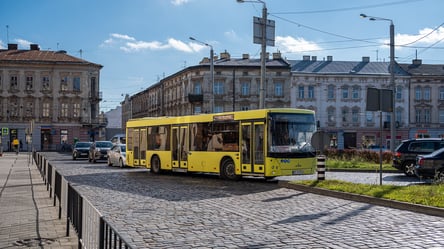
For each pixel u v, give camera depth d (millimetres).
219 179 22594
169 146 25469
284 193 16375
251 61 72875
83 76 75062
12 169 30656
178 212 12156
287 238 8922
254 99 69875
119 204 13766
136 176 24906
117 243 4848
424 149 23359
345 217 11219
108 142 41531
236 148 21234
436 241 8586
